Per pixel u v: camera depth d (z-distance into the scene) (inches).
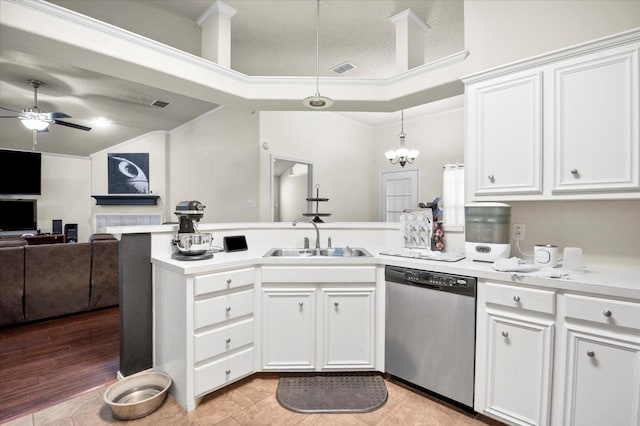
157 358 84.6
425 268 75.9
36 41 75.3
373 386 81.9
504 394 64.9
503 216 75.9
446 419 69.7
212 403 75.2
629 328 52.2
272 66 158.1
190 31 126.6
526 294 61.8
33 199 255.3
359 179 255.4
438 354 73.9
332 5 111.0
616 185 61.9
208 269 73.5
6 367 90.9
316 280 83.0
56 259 128.0
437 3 110.3
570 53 66.4
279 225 109.2
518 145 73.6
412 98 108.0
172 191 262.2
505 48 83.7
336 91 110.2
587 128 65.0
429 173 236.7
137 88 171.3
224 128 204.7
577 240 75.7
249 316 82.4
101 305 139.4
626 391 52.6
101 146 263.4
